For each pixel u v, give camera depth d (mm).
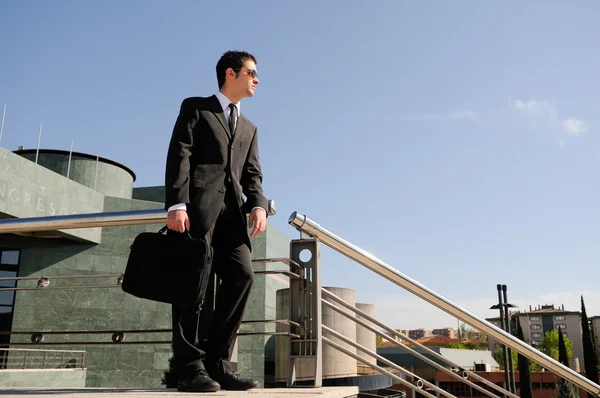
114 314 20938
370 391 16047
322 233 2988
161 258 2371
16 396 2162
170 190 2449
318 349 2986
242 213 2857
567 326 102750
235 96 2822
